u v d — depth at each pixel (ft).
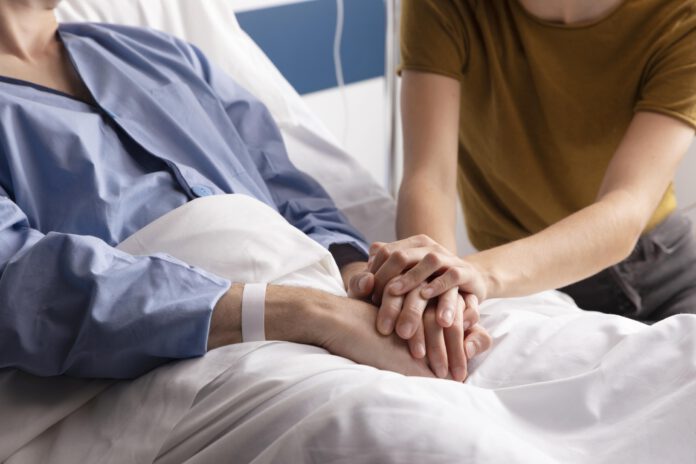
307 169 6.70
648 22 5.18
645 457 3.31
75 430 3.86
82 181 4.62
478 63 5.57
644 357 3.64
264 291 3.99
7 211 4.23
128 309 3.80
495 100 5.63
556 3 5.24
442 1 5.41
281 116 6.77
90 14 6.44
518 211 6.01
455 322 4.12
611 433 3.41
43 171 4.64
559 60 5.41
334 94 10.41
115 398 3.92
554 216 5.92
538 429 3.51
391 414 3.13
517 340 4.13
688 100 5.08
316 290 4.12
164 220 4.44
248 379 3.64
